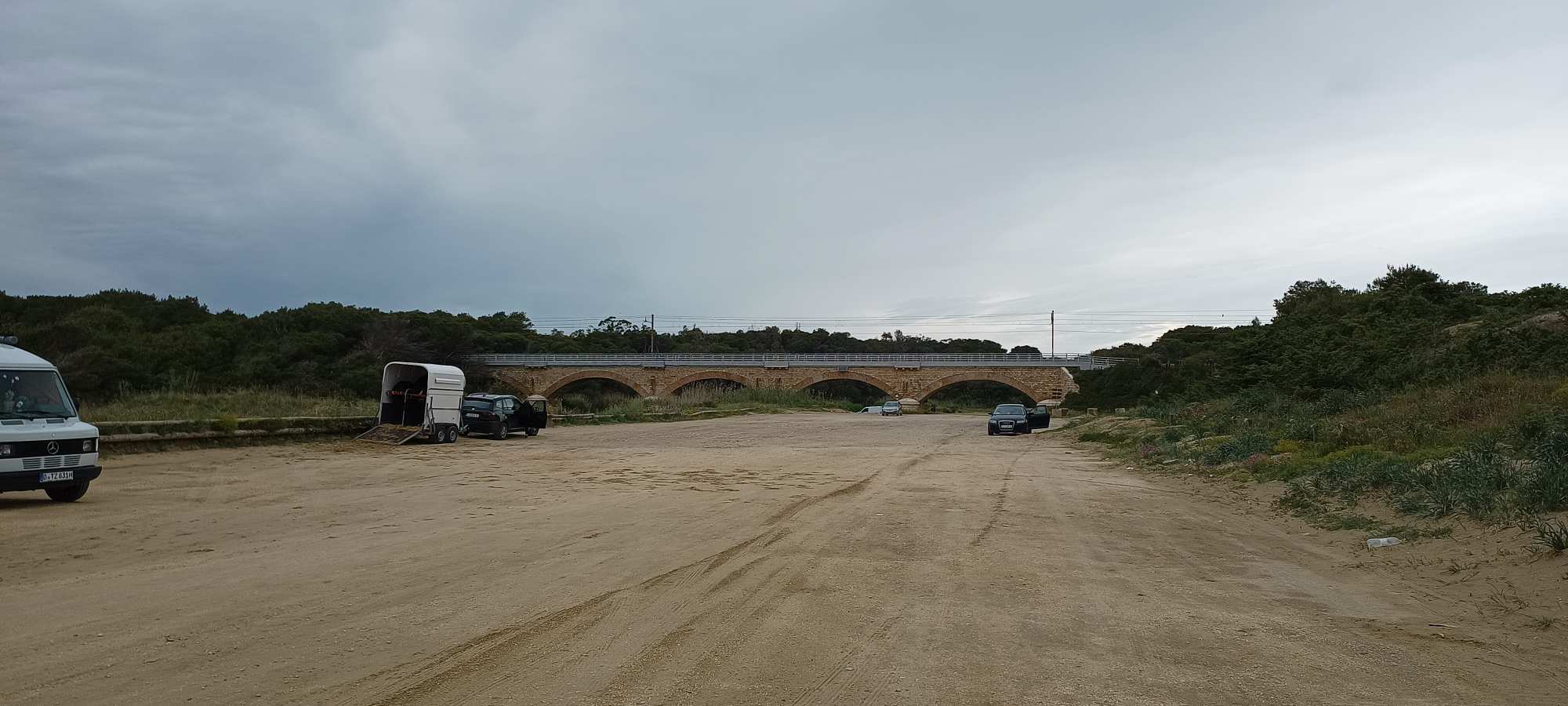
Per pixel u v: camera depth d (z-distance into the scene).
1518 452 12.41
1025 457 23.34
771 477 16.92
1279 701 4.48
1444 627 5.97
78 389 47.53
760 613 6.20
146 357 58.50
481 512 11.68
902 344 166.75
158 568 7.73
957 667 5.02
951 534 9.96
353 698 4.38
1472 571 7.49
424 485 15.38
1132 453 23.14
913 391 88.50
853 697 4.51
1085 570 8.02
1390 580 7.59
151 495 13.40
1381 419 17.89
